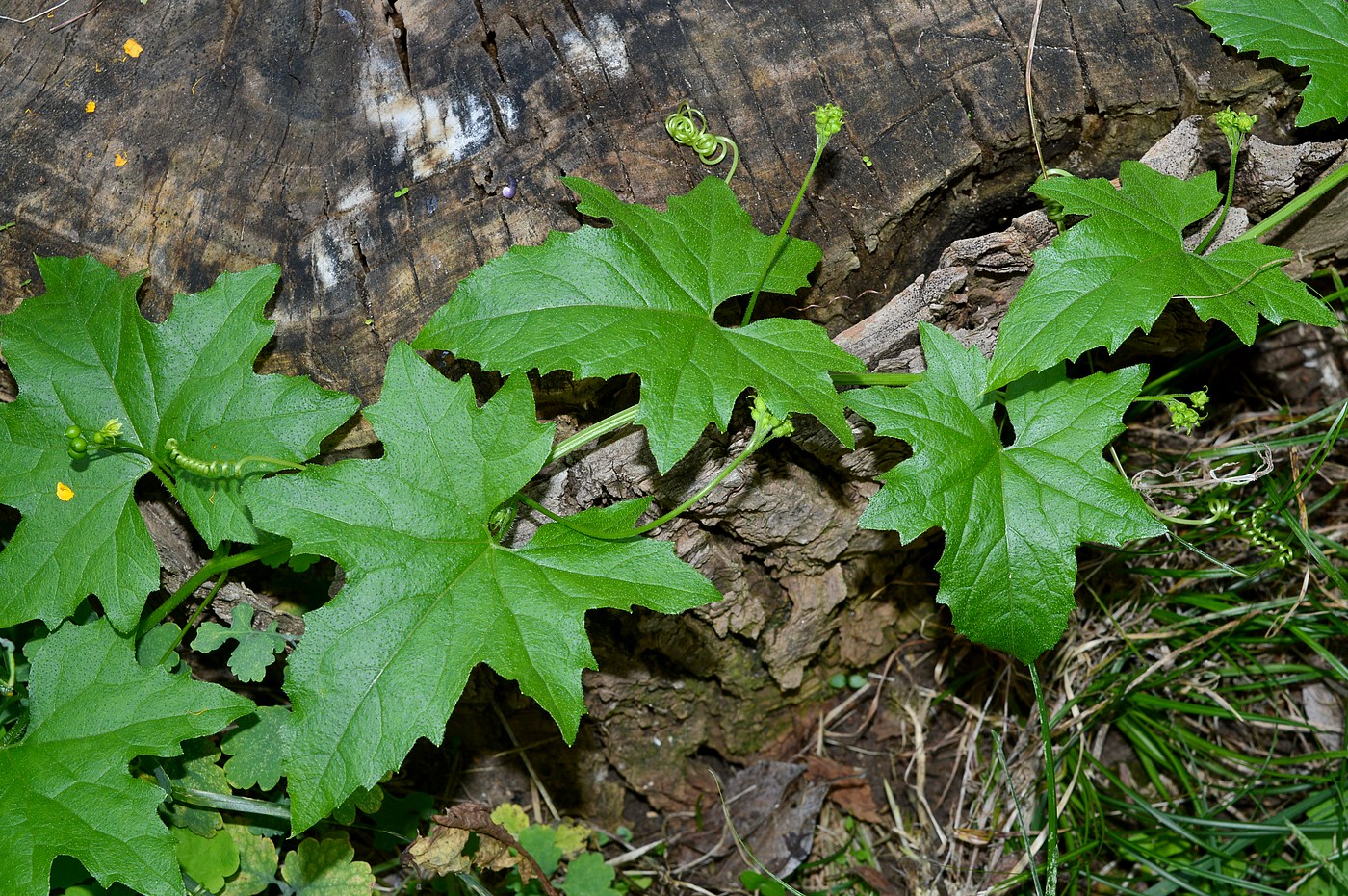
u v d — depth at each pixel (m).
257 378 0.53
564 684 0.51
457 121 0.55
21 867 0.51
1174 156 0.56
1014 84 0.55
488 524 0.53
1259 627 0.66
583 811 0.66
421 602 0.51
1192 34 0.56
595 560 0.52
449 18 0.56
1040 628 0.54
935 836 0.66
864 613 0.66
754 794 0.66
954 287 0.56
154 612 0.55
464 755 0.65
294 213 0.55
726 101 0.55
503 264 0.53
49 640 0.54
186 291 0.54
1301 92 0.56
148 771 0.56
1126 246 0.53
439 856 0.58
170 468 0.54
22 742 0.53
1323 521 0.68
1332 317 0.54
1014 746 0.67
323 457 0.56
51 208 0.54
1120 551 0.65
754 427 0.56
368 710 0.51
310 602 0.58
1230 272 0.54
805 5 0.56
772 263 0.54
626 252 0.53
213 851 0.58
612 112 0.55
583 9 0.56
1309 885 0.62
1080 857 0.64
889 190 0.55
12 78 0.56
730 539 0.60
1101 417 0.55
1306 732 0.66
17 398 0.54
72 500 0.54
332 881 0.58
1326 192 0.58
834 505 0.60
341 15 0.56
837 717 0.68
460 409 0.52
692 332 0.53
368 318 0.54
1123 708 0.66
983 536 0.54
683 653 0.62
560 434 0.57
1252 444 0.65
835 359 0.53
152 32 0.56
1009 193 0.57
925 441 0.54
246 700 0.54
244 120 0.55
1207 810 0.64
